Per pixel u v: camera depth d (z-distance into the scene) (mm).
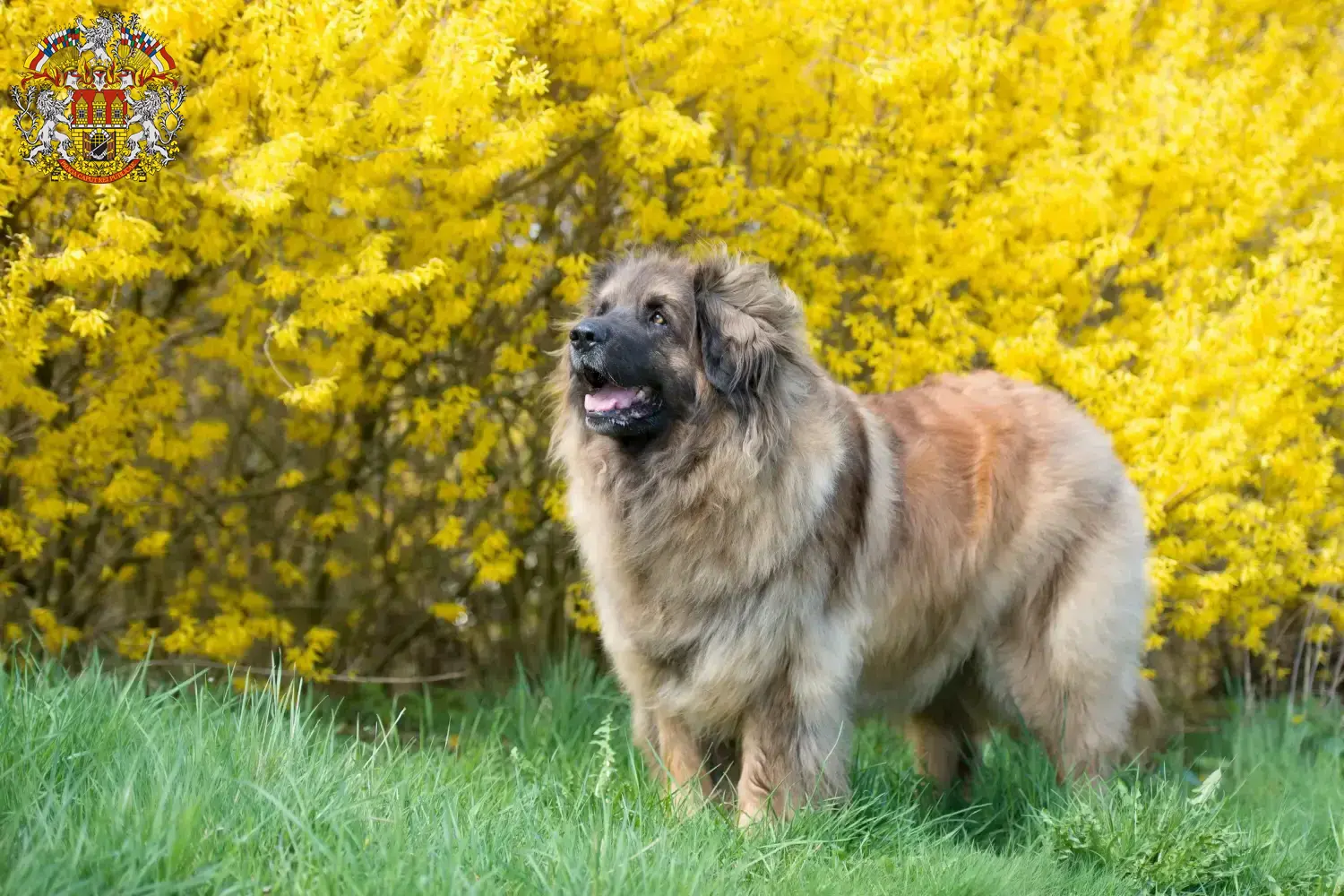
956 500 6105
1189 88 7523
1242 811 6844
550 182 8422
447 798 4602
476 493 8336
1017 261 7926
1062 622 6203
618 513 5477
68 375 8039
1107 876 5113
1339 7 8477
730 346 5254
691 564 5344
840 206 7895
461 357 8703
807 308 7672
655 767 5785
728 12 6898
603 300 5684
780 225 7453
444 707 8977
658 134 7082
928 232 7734
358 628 9219
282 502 9234
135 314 7629
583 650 9094
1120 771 6281
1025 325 7895
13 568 8141
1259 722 8867
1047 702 6258
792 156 7887
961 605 6172
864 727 7922
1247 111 8008
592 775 5496
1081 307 8281
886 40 7664
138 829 3613
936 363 7664
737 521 5281
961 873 4766
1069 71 7961
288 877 3586
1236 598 8555
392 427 8945
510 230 7828
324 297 6621
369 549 9242
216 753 4492
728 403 5301
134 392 7578
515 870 3928
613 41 7164
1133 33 8180
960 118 7578
